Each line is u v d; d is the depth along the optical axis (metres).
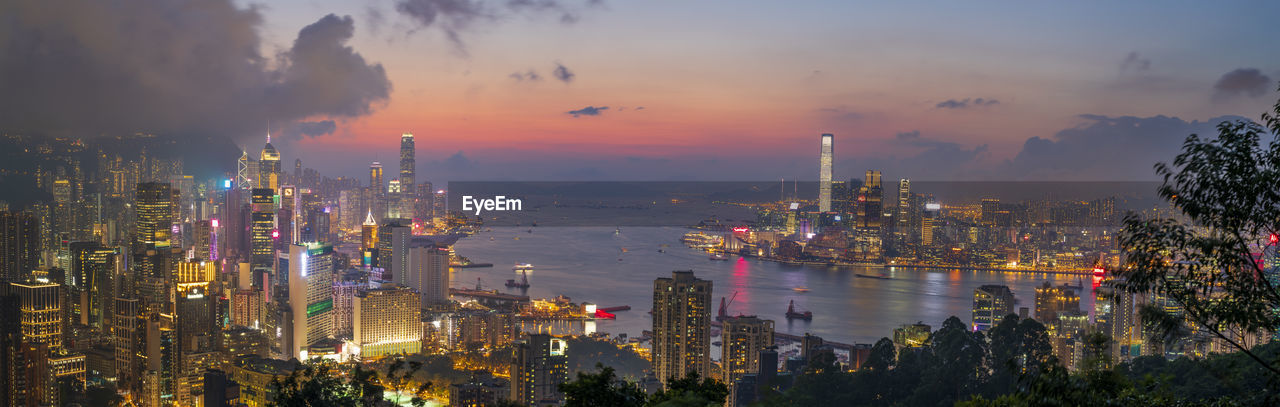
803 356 186.00
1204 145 27.62
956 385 109.38
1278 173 25.89
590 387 39.50
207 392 190.00
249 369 195.75
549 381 177.75
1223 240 26.97
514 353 181.75
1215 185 27.02
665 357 199.38
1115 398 27.89
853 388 115.75
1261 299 26.66
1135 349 154.12
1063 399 27.83
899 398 112.75
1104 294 30.00
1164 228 28.14
